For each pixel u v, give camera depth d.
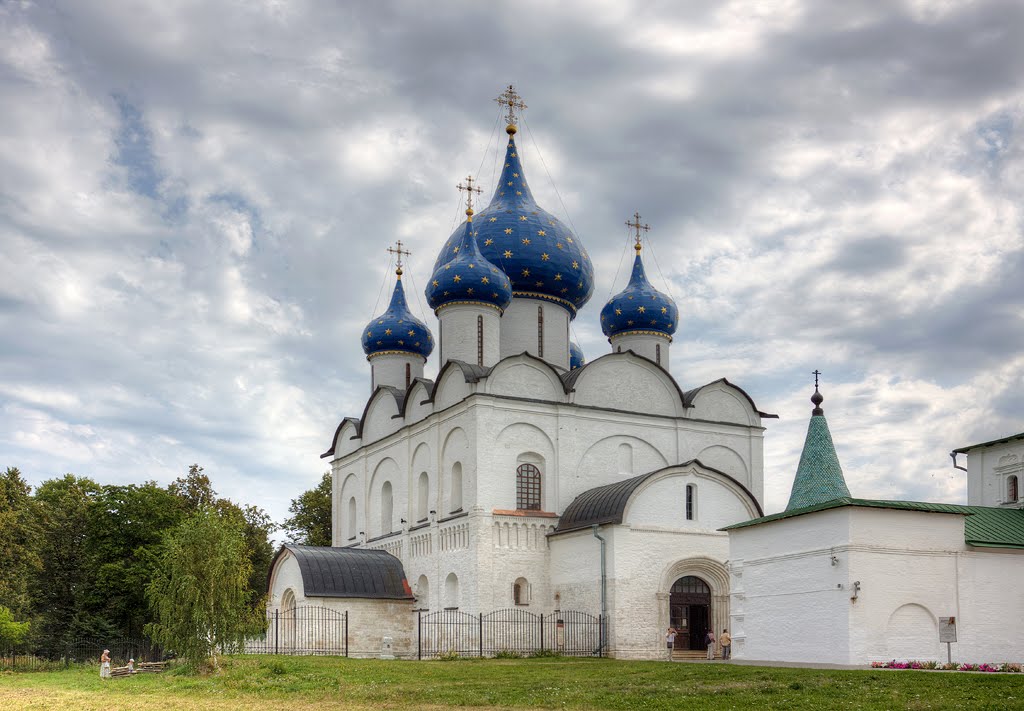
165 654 51.06
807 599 35.47
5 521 66.25
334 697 28.41
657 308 63.25
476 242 59.78
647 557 47.44
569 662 40.03
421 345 66.44
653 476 48.25
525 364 53.44
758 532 38.50
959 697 23.09
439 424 55.47
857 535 33.97
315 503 84.75
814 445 41.66
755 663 35.59
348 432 68.44
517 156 64.75
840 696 23.97
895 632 33.88
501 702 26.38
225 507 76.56
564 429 53.25
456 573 51.66
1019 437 43.84
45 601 68.12
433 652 51.03
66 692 32.41
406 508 58.09
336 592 53.41
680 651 47.94
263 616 40.81
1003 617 35.50
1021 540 36.62
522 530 51.06
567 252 61.22
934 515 35.22
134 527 65.25
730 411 58.75
